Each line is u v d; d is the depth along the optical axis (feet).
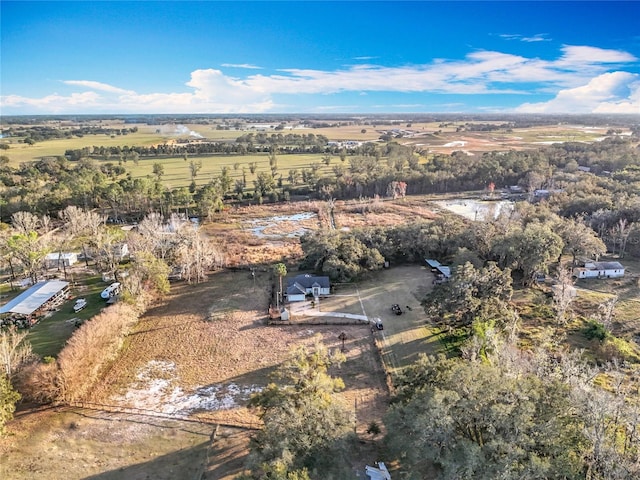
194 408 139.64
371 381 151.74
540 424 90.07
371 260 240.53
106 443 124.67
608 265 235.40
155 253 255.29
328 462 96.12
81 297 218.18
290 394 111.24
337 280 234.38
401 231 268.41
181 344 177.17
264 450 96.53
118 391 148.46
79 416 135.95
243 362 164.45
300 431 99.66
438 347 170.81
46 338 177.37
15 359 143.43
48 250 254.88
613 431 95.50
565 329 180.75
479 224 259.39
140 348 174.50
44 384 137.90
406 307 205.36
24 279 243.19
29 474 113.19
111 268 245.65
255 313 202.39
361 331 185.06
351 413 110.93
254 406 117.39
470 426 95.61
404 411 99.14
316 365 128.47
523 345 167.63
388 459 114.62
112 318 171.83
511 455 82.74
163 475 112.98
